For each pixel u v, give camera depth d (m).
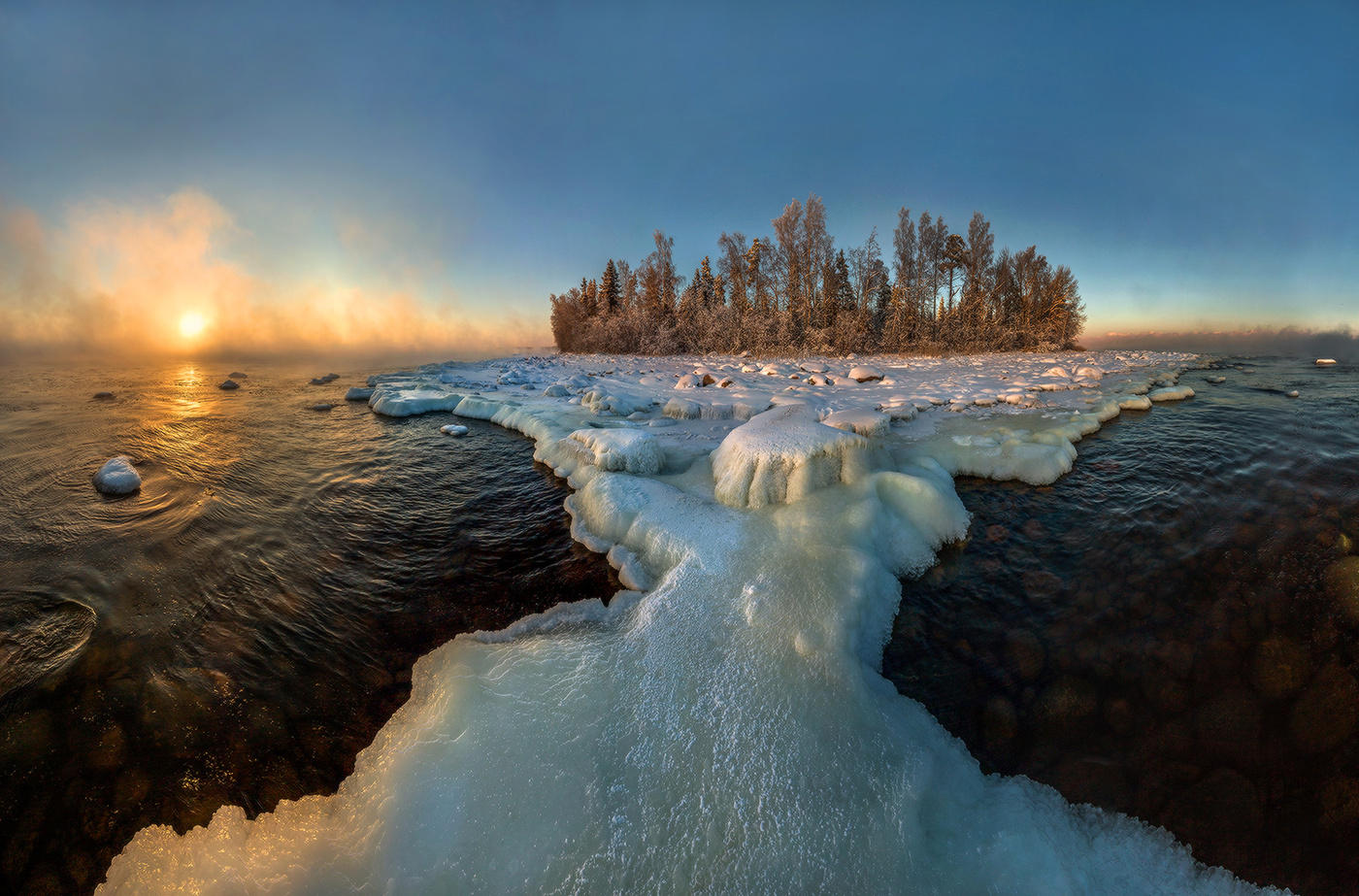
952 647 3.33
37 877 2.16
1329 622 2.95
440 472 6.68
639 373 15.19
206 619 3.59
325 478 6.39
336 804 2.46
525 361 20.98
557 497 5.78
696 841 2.18
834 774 2.41
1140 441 6.07
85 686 2.96
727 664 3.01
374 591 4.07
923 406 8.27
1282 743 2.51
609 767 2.48
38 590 3.79
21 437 7.32
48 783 2.45
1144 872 2.15
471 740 2.64
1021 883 2.05
